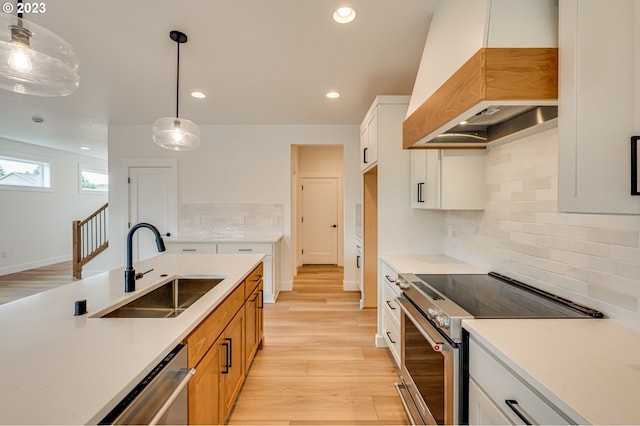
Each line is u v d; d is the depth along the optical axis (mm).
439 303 1284
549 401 704
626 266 1060
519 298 1398
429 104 1457
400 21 1839
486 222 1964
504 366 874
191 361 1106
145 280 1711
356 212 4344
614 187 736
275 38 2035
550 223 1416
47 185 5879
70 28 1909
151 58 2309
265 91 2988
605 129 761
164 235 4332
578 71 847
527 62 1016
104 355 847
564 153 895
